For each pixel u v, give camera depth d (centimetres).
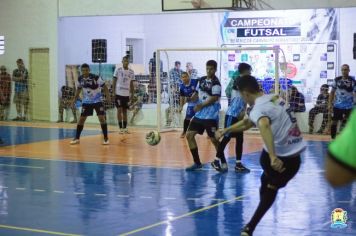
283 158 643
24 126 2178
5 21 2456
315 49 2214
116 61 2642
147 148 1573
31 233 719
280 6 1986
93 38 2528
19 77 2397
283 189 1005
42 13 2380
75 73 2341
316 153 1463
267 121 624
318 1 1944
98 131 2005
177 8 2111
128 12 2223
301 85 2231
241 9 2000
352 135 196
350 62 2214
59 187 1038
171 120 2095
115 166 1277
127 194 970
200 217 800
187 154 1460
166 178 1123
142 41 2733
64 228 744
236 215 810
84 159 1381
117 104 1898
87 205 886
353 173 194
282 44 2266
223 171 1188
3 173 1191
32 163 1323
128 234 710
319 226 744
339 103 1623
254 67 2258
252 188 1012
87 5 2300
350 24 2202
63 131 2008
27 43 2417
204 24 2505
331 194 959
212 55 2477
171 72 2092
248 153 1471
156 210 847
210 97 1139
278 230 725
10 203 905
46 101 2392
